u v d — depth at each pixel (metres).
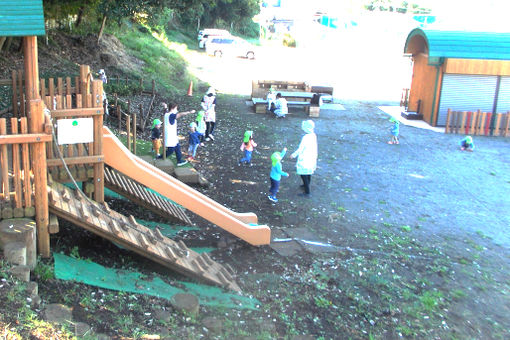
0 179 6.75
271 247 9.26
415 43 23.48
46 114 6.68
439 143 19.00
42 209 6.64
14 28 6.97
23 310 5.04
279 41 60.41
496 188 13.98
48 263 6.63
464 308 7.70
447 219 11.47
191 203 8.94
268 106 22.22
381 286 8.12
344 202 12.09
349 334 6.73
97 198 8.15
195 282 7.46
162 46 36.16
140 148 14.72
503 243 10.32
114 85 21.53
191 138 14.46
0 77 18.14
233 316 6.66
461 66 21.00
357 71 40.09
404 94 25.70
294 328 6.64
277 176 11.55
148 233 7.90
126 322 5.64
